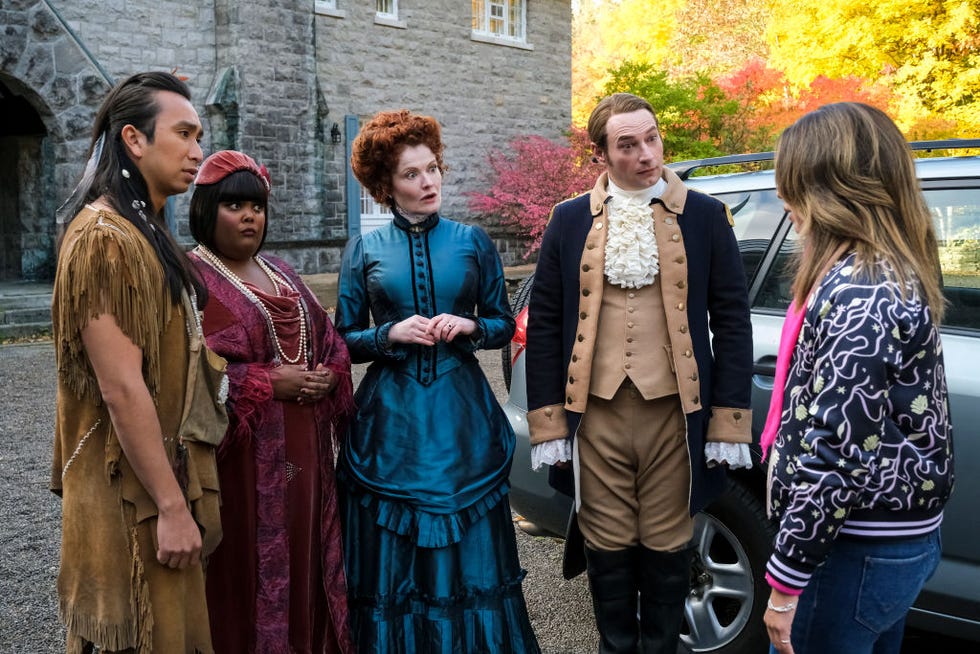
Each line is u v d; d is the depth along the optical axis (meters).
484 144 15.23
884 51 15.73
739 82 13.52
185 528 1.80
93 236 1.71
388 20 13.59
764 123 13.30
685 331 2.27
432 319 2.38
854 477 1.54
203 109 11.88
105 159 1.84
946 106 14.86
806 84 15.37
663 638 2.39
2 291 10.21
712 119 13.21
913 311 1.55
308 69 12.58
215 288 2.20
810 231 1.71
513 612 2.41
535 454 2.39
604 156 2.31
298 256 12.85
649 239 2.26
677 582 2.38
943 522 2.42
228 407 2.08
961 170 2.64
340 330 2.54
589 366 2.31
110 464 1.77
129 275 1.73
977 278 2.53
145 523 1.80
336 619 2.27
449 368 2.49
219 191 2.19
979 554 2.37
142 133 1.85
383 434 2.42
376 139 2.44
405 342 2.39
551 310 2.42
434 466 2.37
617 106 2.25
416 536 2.30
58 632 3.01
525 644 2.41
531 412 2.41
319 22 12.77
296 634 2.25
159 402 1.84
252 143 12.02
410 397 2.44
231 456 2.15
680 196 2.31
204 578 1.99
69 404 1.79
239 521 2.15
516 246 15.87
